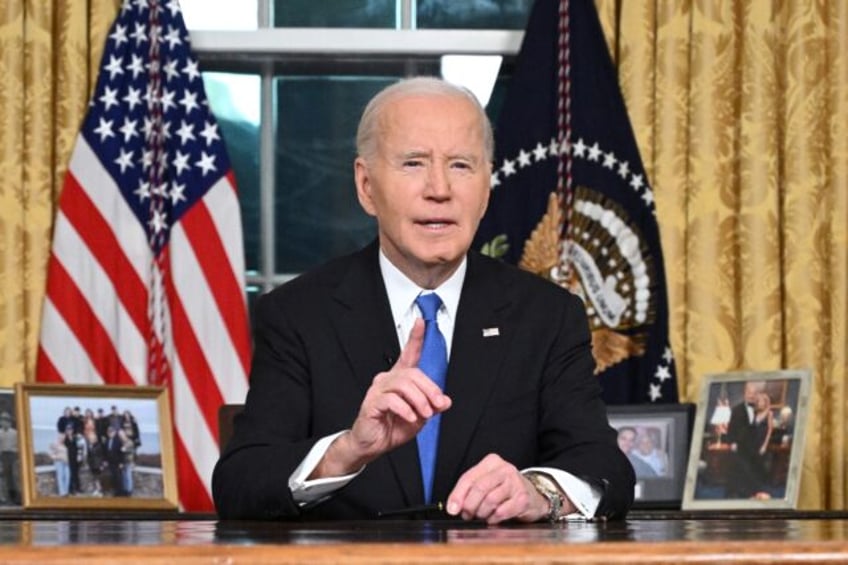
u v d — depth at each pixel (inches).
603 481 145.1
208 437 254.5
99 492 233.1
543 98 261.1
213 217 259.4
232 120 278.2
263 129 278.5
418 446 152.1
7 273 253.0
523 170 259.9
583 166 258.8
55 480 231.5
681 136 258.7
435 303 157.2
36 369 253.0
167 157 260.1
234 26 277.7
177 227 258.2
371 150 156.7
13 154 254.1
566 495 142.6
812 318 255.3
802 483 253.0
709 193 257.8
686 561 76.3
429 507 141.9
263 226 277.4
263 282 277.0
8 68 254.7
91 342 253.8
